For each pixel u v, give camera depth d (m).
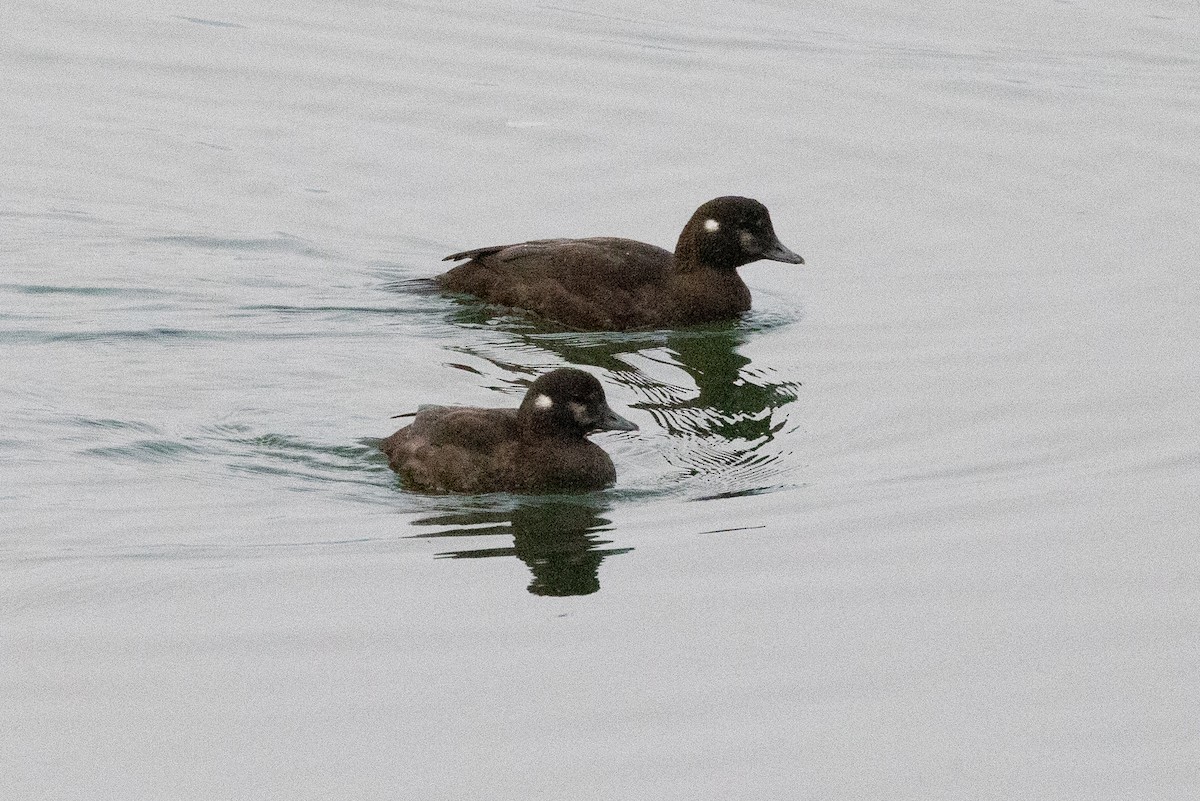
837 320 20.33
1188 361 18.75
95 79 27.44
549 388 15.56
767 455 16.50
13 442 15.73
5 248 21.06
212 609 12.95
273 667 12.08
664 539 14.48
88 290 19.86
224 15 30.23
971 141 25.72
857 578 13.70
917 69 28.61
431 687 11.83
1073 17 31.72
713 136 25.53
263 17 30.20
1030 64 29.09
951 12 31.88
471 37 29.50
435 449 15.62
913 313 20.41
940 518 14.88
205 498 14.95
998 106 27.08
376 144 25.25
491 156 24.89
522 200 23.50
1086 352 19.06
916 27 30.95
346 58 28.41
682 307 20.17
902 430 17.06
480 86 27.31
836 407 17.70
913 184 24.25
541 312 19.97
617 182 24.06
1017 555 14.10
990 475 15.87
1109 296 20.78
